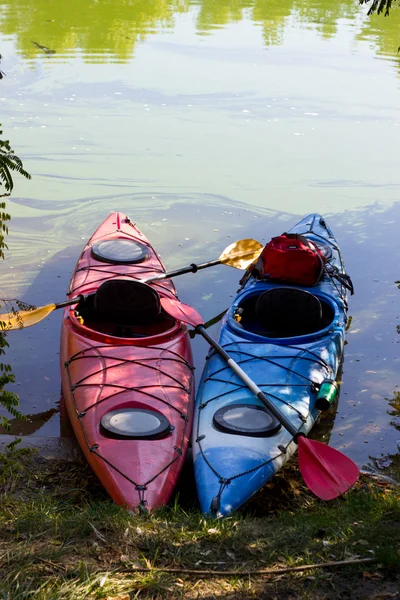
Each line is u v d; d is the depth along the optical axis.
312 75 14.30
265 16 19.30
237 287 7.26
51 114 11.66
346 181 9.77
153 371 5.06
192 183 9.54
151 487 4.08
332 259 7.10
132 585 2.57
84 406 4.72
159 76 13.77
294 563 2.79
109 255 6.88
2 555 2.69
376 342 6.27
